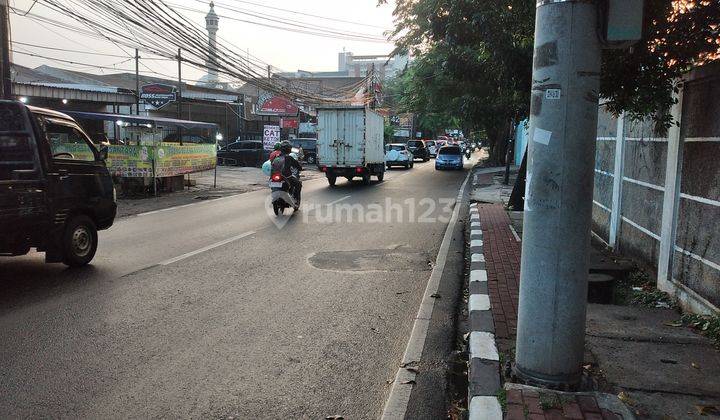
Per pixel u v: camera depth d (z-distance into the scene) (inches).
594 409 129.0
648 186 263.1
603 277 243.4
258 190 748.6
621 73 194.5
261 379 161.0
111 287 253.3
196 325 204.4
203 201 612.1
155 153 649.6
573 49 128.3
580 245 134.3
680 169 221.0
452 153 1273.4
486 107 525.0
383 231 419.5
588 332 186.4
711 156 194.5
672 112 226.8
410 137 2588.6
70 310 219.0
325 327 205.9
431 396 154.9
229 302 233.3
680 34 179.9
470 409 134.8
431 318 219.5
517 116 386.6
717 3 173.3
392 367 172.7
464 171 1226.0
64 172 281.6
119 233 398.6
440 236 403.5
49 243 274.7
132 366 167.5
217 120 1535.4
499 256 312.5
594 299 235.9
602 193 360.2
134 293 243.9
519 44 295.7
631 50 182.2
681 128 219.1
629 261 288.2
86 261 296.4
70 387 153.1
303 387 157.0
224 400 147.9
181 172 709.3
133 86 1716.3
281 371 166.9
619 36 125.4
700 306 196.1
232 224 443.2
